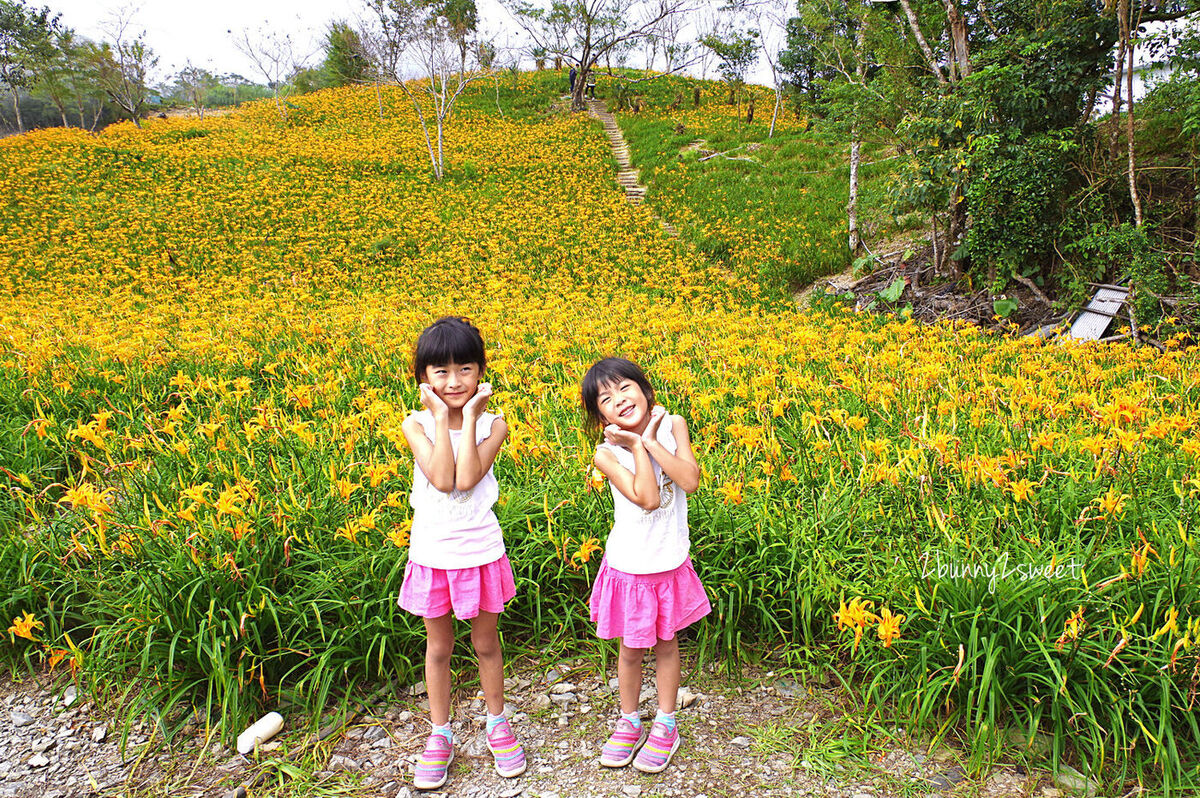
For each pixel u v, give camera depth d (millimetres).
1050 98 8906
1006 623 2123
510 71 38625
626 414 2020
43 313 8531
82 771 2172
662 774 2107
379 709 2420
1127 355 5934
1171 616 1879
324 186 20672
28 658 2588
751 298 11008
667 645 2084
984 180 8836
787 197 16844
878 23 10734
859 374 4957
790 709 2363
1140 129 9398
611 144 26234
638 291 11711
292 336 7176
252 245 15234
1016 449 3289
